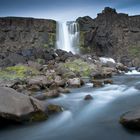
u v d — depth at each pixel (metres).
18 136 12.34
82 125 13.79
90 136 12.12
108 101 18.81
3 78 29.19
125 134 12.00
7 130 13.02
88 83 28.91
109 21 62.97
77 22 61.16
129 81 30.17
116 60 55.16
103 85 26.97
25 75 31.67
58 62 42.69
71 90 24.27
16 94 14.48
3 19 55.91
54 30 58.84
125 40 62.59
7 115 13.05
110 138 11.72
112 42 61.34
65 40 60.09
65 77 31.83
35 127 13.45
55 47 58.19
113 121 13.90
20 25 56.88
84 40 60.34
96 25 61.22
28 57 44.88
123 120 12.80
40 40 57.53
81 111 16.28
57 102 18.83
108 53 60.41
